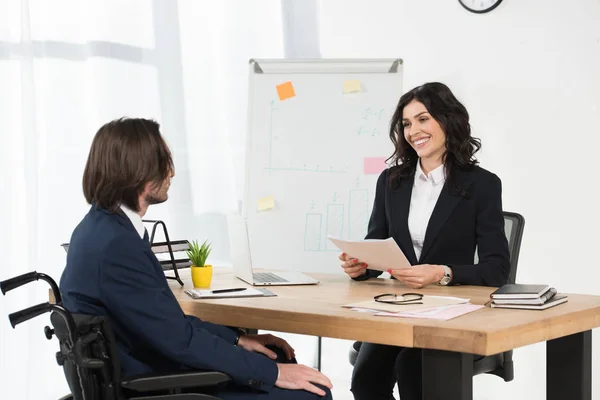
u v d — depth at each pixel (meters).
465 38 3.78
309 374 1.88
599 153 3.51
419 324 1.74
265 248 3.48
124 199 1.82
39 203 3.69
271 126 3.54
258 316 2.03
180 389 1.75
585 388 2.13
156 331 1.73
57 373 3.74
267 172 3.52
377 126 3.48
